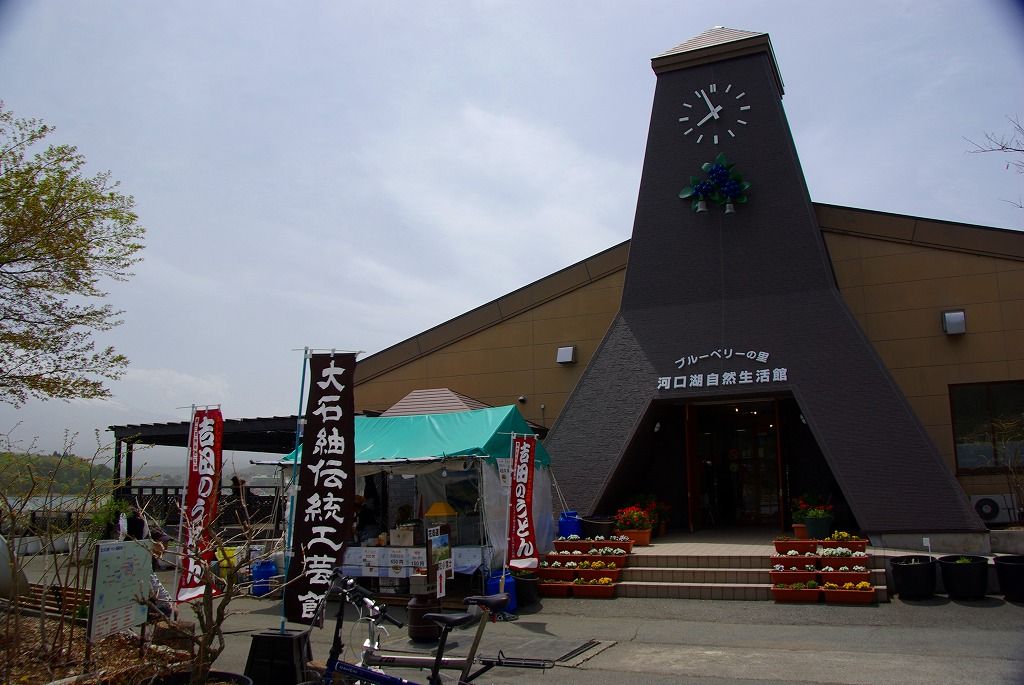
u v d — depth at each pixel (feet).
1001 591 36.40
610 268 64.08
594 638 31.89
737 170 53.31
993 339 52.90
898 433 43.83
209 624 19.57
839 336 47.29
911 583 36.19
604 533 46.83
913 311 55.16
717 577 40.63
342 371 28.53
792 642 30.04
